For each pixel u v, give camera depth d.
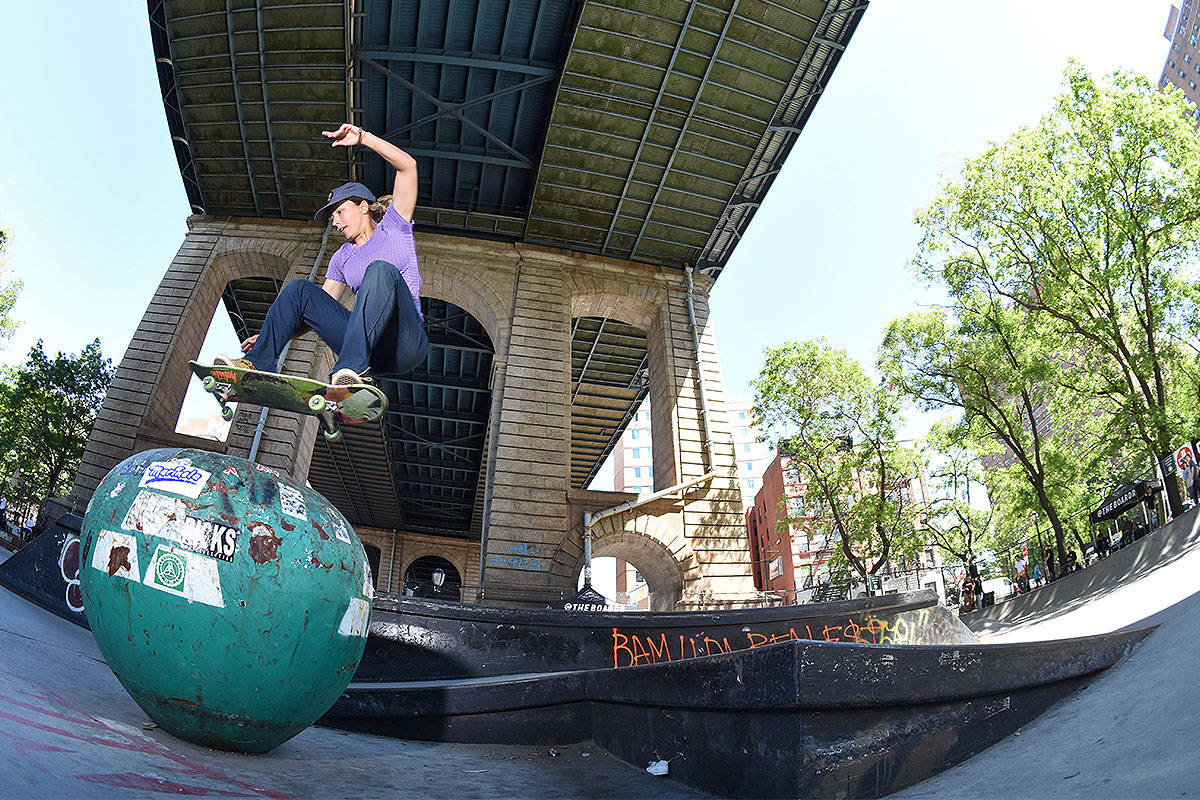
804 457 30.72
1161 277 21.77
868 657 3.40
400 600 8.26
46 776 2.22
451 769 4.71
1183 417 21.06
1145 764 2.62
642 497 23.91
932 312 26.77
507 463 23.62
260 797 2.96
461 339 34.28
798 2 21.41
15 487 29.12
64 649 5.43
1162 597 11.88
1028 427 28.64
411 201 4.08
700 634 9.40
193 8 22.03
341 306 3.92
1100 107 21.44
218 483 3.62
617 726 5.20
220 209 27.69
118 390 23.73
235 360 3.51
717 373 26.95
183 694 3.48
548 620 8.80
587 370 37.12
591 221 27.41
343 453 47.28
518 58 23.02
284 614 3.52
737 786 3.65
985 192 23.34
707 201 26.89
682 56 22.56
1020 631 17.41
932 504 30.50
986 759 3.47
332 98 23.91
